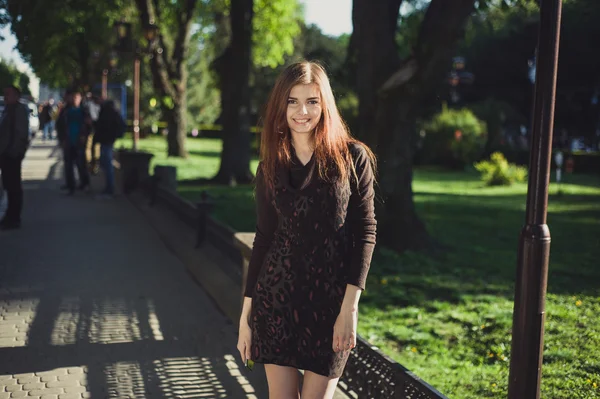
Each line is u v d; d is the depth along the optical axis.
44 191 14.72
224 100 18.59
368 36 8.77
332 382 2.53
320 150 2.47
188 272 7.46
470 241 10.62
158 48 25.11
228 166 18.42
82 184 14.68
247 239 5.13
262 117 2.62
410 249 9.13
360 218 2.48
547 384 4.39
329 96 2.51
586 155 29.52
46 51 20.12
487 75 43.34
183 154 27.59
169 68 26.61
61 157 24.97
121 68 30.33
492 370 4.76
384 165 8.98
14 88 9.40
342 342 2.44
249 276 2.67
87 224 10.48
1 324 5.43
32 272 7.23
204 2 34.00
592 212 14.99
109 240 9.23
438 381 4.50
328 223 2.46
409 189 9.23
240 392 4.20
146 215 11.32
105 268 7.55
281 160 2.53
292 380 2.59
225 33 44.00
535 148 2.48
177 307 6.07
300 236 2.49
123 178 14.76
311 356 2.49
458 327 5.91
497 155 22.50
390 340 5.55
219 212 12.75
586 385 4.35
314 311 2.48
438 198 17.39
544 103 2.45
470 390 4.32
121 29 20.70
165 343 5.07
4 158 9.59
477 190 20.59
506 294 7.11
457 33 8.21
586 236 11.40
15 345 4.94
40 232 9.64
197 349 4.96
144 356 4.79
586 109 41.03
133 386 4.24
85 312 5.84
